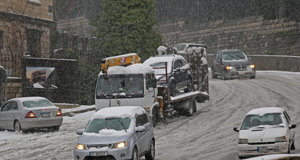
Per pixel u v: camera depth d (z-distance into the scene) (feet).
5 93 187.32
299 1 364.58
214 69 307.17
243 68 287.69
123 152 92.17
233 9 422.00
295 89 244.83
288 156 63.10
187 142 133.28
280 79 287.07
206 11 451.94
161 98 164.35
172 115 183.42
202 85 200.64
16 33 237.86
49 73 207.10
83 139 95.40
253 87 258.57
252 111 118.32
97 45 258.78
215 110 199.93
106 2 268.62
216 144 128.57
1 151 121.70
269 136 103.65
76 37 236.22
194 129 156.76
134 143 95.50
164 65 177.17
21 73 204.85
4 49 229.45
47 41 257.96
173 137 142.41
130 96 149.59
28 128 151.02
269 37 378.94
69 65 212.84
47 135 148.15
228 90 254.27
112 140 93.61
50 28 269.44
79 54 234.99
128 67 153.17
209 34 439.63
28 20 243.60
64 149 123.13
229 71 287.48
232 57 296.30
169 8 492.13
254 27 395.55
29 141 136.98
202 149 121.08
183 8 477.36
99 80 153.79
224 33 424.46
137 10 263.70
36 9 253.44
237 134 144.25
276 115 113.80
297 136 136.87
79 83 217.15
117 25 264.31
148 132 106.42
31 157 112.88
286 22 368.89
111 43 262.88
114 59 157.69
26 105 153.99
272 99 218.79
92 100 227.61
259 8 397.19
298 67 321.93
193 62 198.49
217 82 288.92
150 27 272.10
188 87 191.01
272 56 349.82
